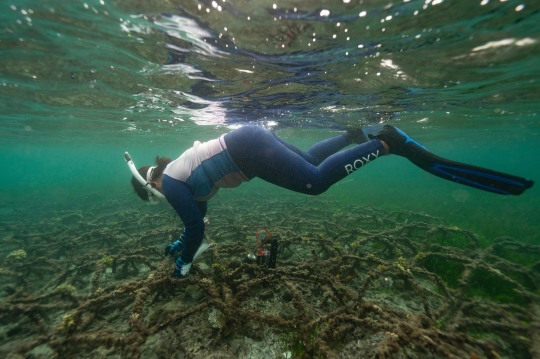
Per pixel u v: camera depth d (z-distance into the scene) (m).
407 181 18.14
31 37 1.52
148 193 1.14
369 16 1.20
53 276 1.62
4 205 5.38
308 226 2.69
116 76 2.17
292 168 0.92
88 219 3.67
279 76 1.99
